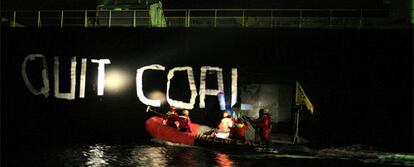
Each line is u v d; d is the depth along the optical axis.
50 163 10.69
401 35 14.14
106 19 18.36
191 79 15.29
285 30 14.77
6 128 16.23
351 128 14.40
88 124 15.78
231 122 13.58
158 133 14.17
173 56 15.45
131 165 10.40
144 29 15.64
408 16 15.86
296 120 14.06
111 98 15.74
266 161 11.10
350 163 11.16
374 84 14.30
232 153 12.07
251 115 15.31
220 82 15.12
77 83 15.95
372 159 11.72
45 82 16.09
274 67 14.85
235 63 15.06
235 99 14.99
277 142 13.55
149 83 15.58
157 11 18.19
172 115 14.28
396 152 12.85
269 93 15.39
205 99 15.21
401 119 14.14
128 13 18.25
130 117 15.59
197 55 15.29
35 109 16.12
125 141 14.24
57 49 16.12
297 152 12.09
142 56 15.63
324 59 14.57
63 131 15.88
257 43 14.95
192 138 13.19
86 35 15.98
